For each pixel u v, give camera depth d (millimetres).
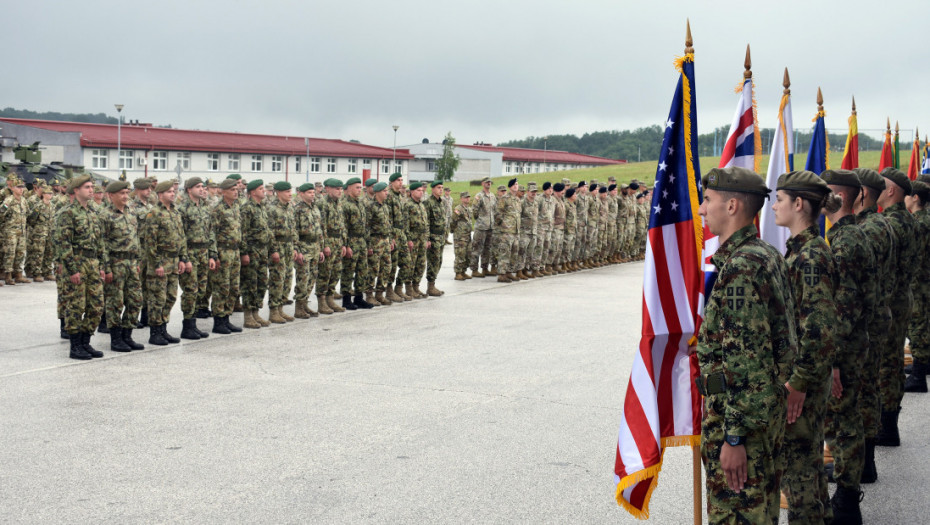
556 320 13047
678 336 4441
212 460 6059
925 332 8383
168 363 9570
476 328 12203
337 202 13695
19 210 17750
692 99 4641
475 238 19984
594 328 12258
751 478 3611
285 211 12773
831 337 4188
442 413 7391
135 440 6527
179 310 14141
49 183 24234
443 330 12016
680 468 6164
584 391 8250
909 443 6750
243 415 7285
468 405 7680
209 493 5398
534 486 5578
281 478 5691
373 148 67000
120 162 49875
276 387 8359
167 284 10906
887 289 5684
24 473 5754
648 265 4500
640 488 4293
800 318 4281
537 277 20391
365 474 5785
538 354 10188
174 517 4992
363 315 13555
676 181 4602
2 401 7723
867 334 5156
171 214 10773
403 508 5164
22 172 25500
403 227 15211
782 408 3717
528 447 6426
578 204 22422
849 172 5215
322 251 13438
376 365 9469
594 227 23031
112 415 7258
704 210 3916
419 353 10219
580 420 7195
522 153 89312
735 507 3643
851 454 5035
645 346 4395
